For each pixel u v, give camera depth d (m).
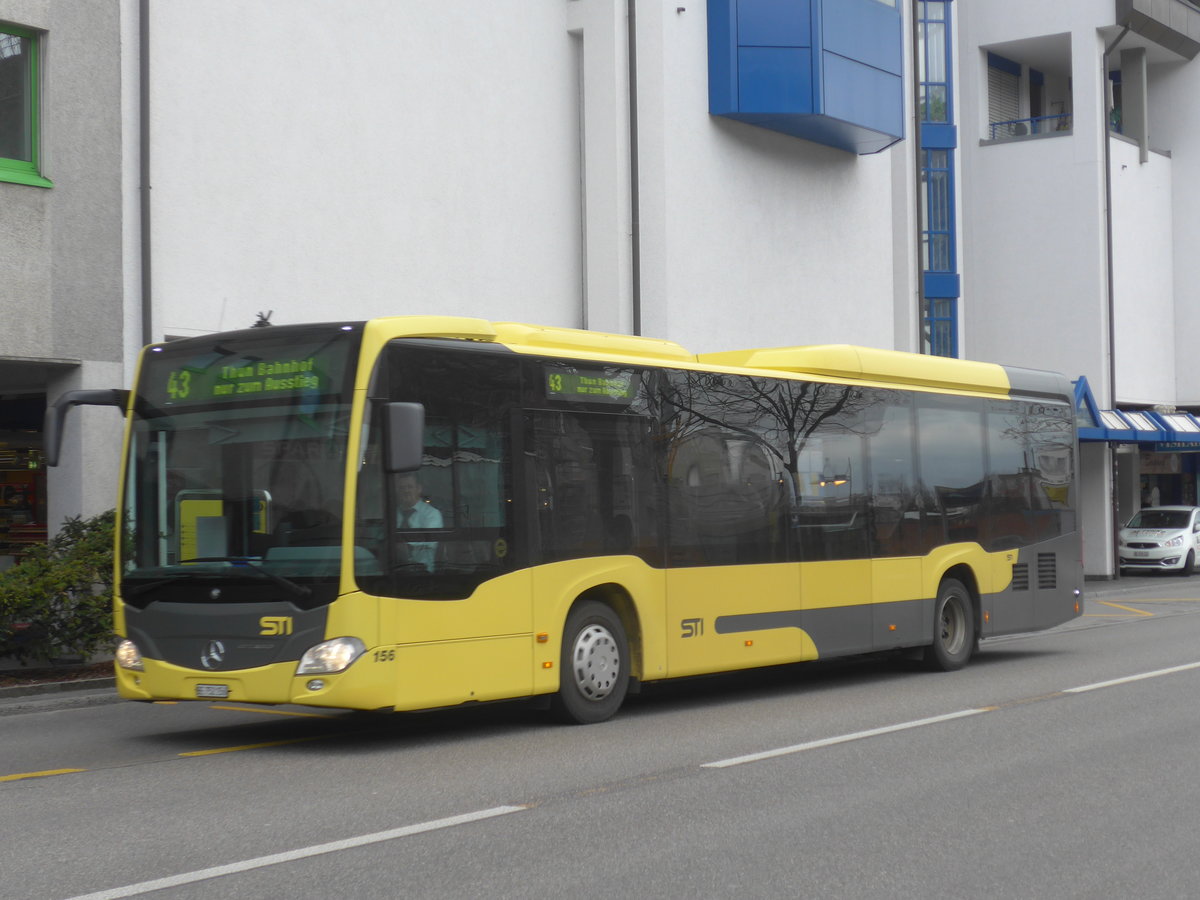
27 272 16.39
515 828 7.68
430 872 6.70
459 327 11.01
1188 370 43.59
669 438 12.63
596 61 23.59
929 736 10.98
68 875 6.64
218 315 18.27
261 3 18.83
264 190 18.83
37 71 16.72
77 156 16.89
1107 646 18.72
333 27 19.70
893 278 33.25
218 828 7.70
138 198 17.48
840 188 28.39
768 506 13.61
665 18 23.97
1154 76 44.06
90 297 16.98
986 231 40.72
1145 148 41.94
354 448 10.12
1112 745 10.50
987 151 40.66
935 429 16.05
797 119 25.50
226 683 10.30
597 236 23.62
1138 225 41.69
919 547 15.58
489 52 22.14
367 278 20.11
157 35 17.70
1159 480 47.09
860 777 9.23
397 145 20.58
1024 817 8.01
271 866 6.82
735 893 6.36
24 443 18.69
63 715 13.27
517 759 10.02
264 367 10.56
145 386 11.06
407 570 10.34
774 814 8.06
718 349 25.02
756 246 26.08
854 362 15.01
